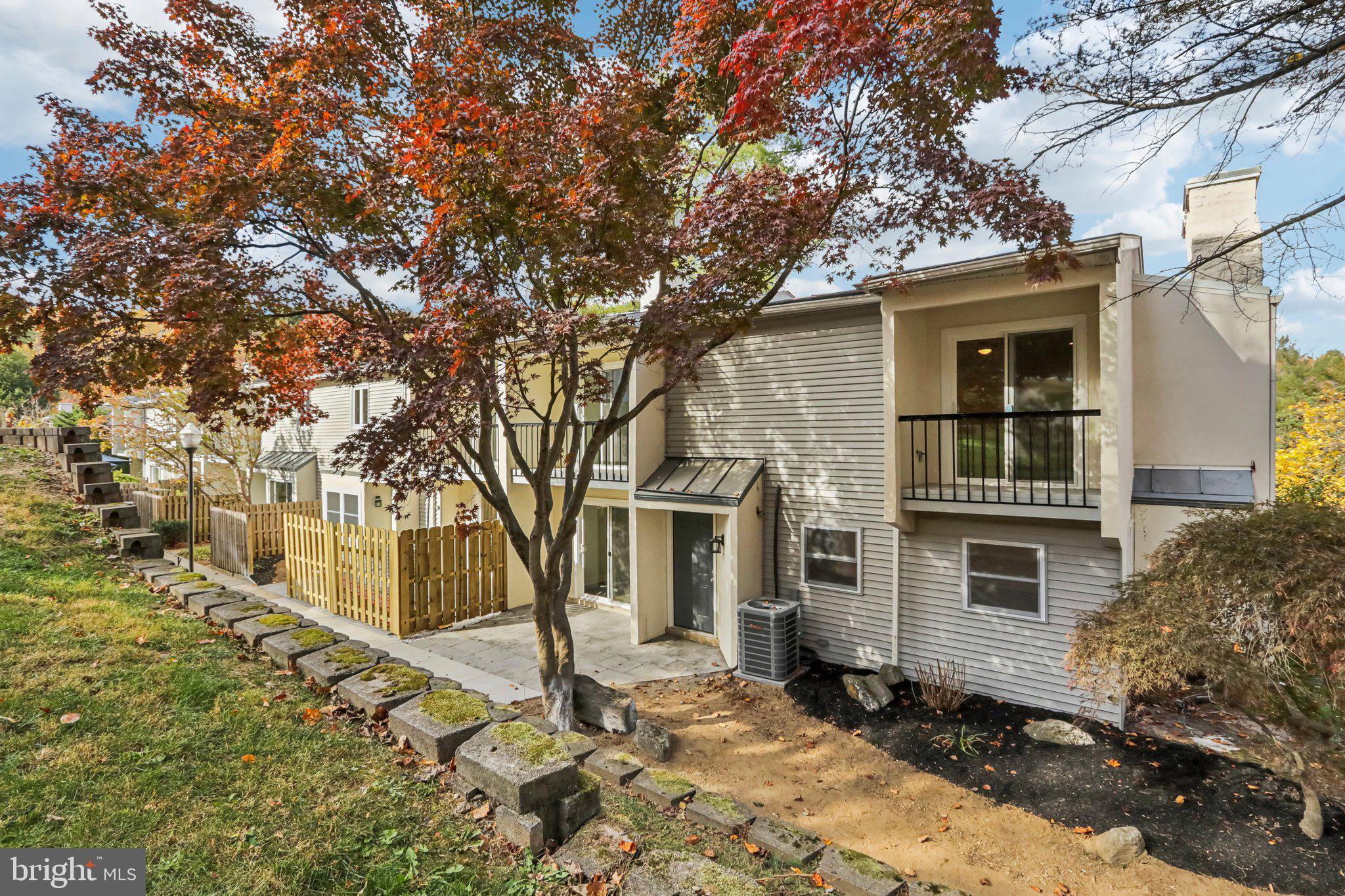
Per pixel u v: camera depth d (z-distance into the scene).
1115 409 6.87
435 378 6.12
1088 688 5.92
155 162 6.53
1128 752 6.62
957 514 8.24
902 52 5.23
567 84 6.92
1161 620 5.38
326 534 11.95
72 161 6.12
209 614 5.48
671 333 6.32
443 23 6.56
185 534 17.17
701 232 5.95
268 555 16.89
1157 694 6.61
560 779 3.09
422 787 3.22
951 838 5.44
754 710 8.05
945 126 5.48
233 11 6.67
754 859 3.57
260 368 7.70
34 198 6.02
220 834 2.74
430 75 6.04
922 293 7.95
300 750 3.49
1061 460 8.04
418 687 4.09
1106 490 6.94
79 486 8.95
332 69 6.47
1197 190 9.02
